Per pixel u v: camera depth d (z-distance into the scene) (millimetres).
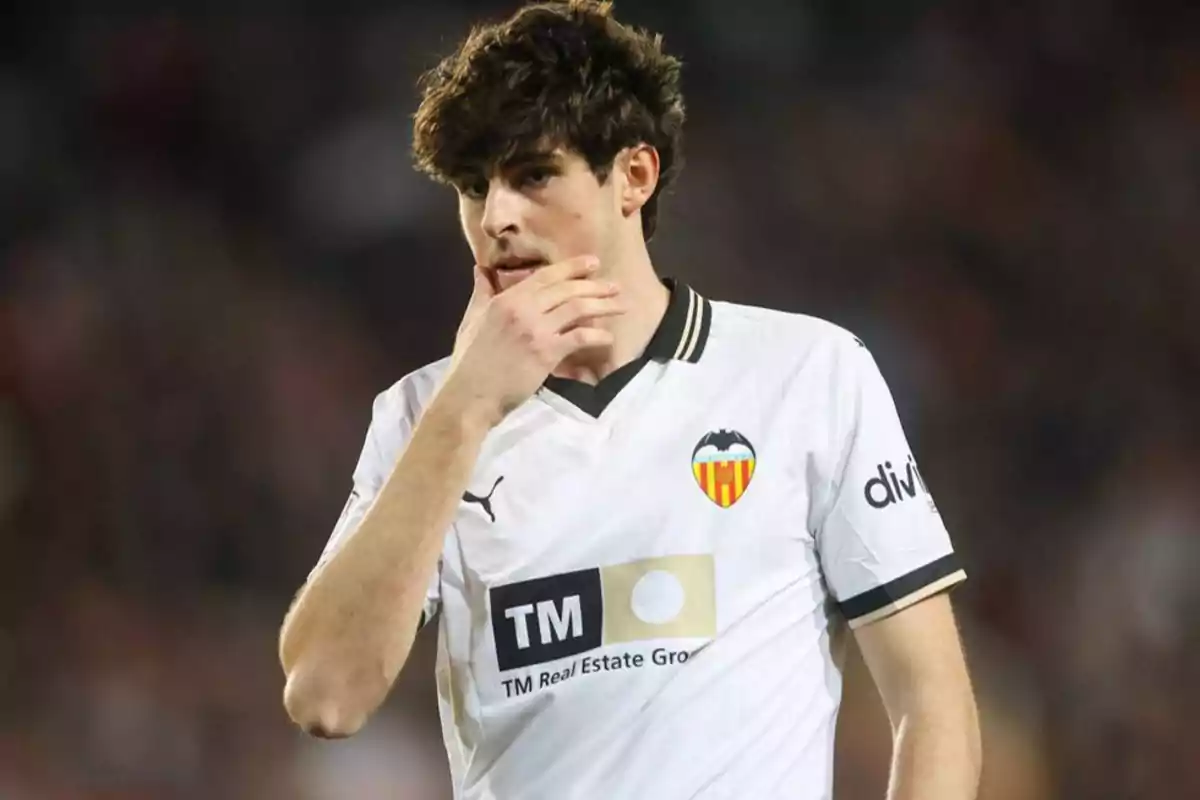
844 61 36594
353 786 25703
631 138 9109
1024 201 34750
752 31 36625
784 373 9281
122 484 30797
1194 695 27078
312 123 35750
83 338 32375
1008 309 33562
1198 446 31047
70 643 28719
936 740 8773
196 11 36312
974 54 36406
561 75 8898
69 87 35562
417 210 34625
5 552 29859
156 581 29844
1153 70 35875
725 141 35438
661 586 8867
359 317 33812
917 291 33719
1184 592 28078
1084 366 32812
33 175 34719
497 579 9031
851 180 34969
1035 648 28297
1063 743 27109
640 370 9305
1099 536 29453
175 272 33562
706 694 8750
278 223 34938
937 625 9086
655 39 9516
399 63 36156
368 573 8688
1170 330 33094
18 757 27125
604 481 9062
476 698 9055
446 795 25688
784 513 9039
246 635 29203
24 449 30938
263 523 30969
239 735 27719
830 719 9070
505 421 9312
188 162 35281
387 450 9727
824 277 34125
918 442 31766
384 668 8719
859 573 9062
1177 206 34469
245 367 32469
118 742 27375
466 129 8859
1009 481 31000
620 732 8758
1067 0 36469
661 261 33719
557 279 8867
